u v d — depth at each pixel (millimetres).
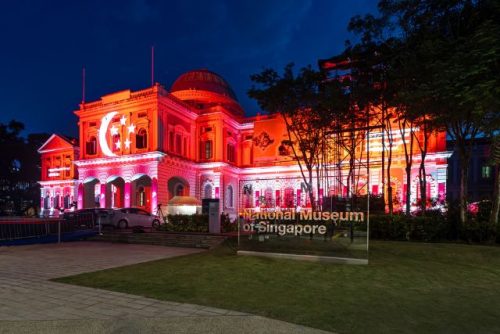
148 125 32031
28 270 9172
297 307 5695
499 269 8906
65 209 40594
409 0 13078
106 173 34000
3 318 5234
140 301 6078
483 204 15297
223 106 40469
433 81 10531
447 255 10633
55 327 4848
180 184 35875
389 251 11500
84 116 36031
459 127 14500
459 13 12141
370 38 15508
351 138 18812
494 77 8453
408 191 17281
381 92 16297
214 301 6043
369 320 5102
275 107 19781
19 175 52031
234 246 13586
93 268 9438
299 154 28031
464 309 5648
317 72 18062
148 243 16625
